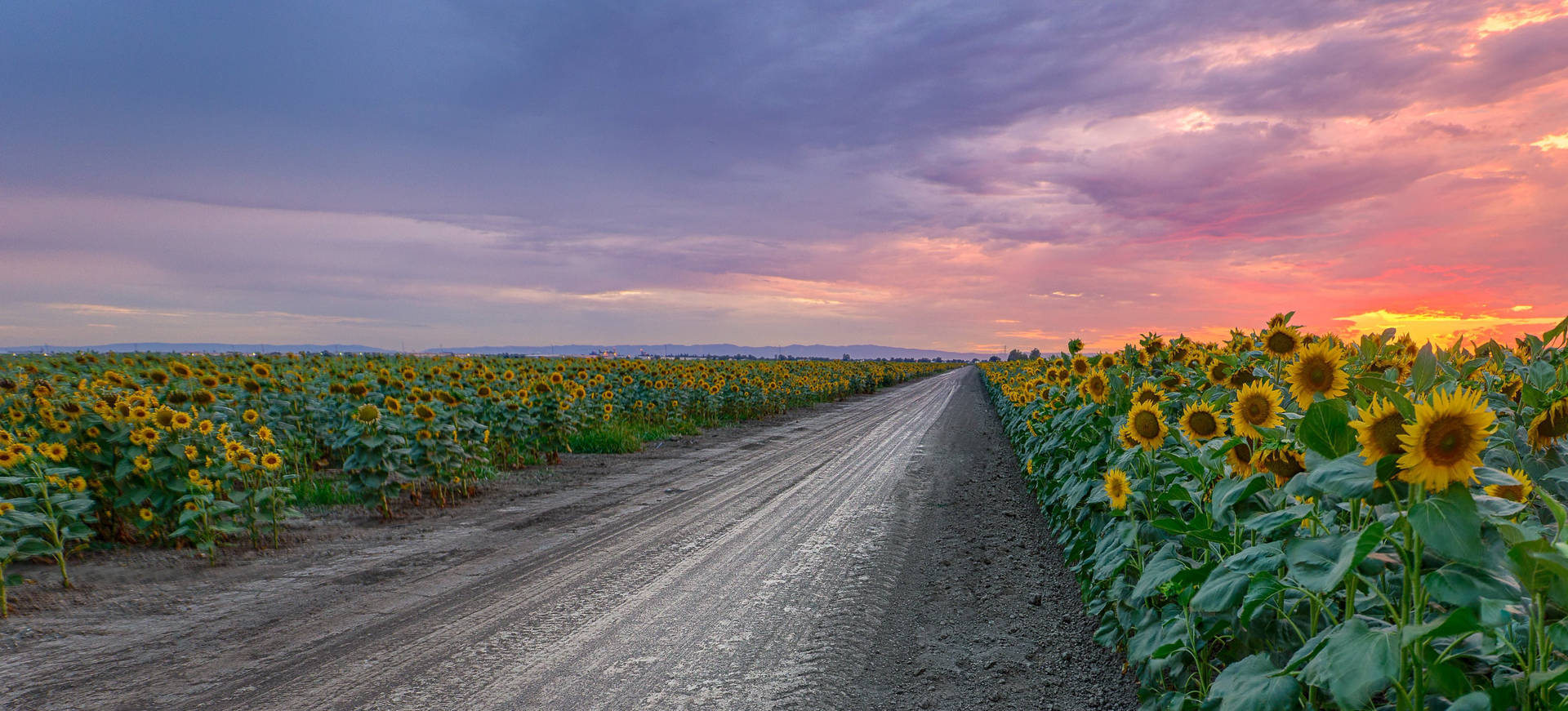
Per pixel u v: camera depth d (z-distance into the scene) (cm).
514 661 465
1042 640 502
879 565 689
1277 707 199
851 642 501
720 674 450
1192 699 294
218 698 411
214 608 559
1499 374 389
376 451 872
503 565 685
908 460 1407
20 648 478
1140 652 330
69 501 625
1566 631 152
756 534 811
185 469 737
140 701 406
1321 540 187
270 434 818
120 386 988
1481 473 154
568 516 904
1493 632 160
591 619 543
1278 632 262
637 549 746
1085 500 514
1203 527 271
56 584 607
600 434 1570
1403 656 171
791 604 578
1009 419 1672
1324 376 263
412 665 457
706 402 2233
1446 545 144
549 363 2608
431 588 614
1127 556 376
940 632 523
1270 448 245
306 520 864
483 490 1072
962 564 693
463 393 1162
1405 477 152
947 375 8019
